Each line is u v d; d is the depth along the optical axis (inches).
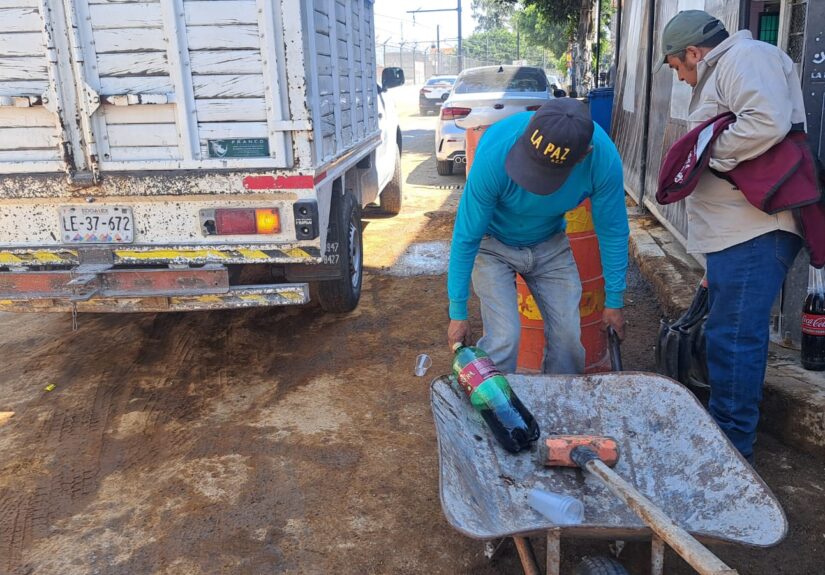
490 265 131.3
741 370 125.8
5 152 161.3
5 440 159.0
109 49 155.1
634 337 201.6
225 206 164.9
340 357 198.7
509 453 111.9
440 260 288.4
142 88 157.2
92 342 213.0
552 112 101.3
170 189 162.7
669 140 268.7
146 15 153.3
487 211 114.9
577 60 856.3
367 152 253.0
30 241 167.2
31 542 125.4
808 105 144.0
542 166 102.3
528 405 117.8
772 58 111.4
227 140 160.6
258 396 177.5
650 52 307.4
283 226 165.3
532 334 169.0
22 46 154.6
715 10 208.2
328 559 119.2
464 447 106.8
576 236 159.9
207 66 156.4
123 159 161.5
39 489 140.8
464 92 468.1
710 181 124.4
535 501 98.7
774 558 115.4
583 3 765.3
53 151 161.0
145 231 166.2
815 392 141.9
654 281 231.6
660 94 287.9
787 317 163.0
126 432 161.6
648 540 92.7
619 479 91.7
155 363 198.1
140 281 166.4
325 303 223.5
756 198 115.9
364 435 157.3
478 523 91.0
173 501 135.7
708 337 129.3
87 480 143.5
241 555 120.6
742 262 121.9
